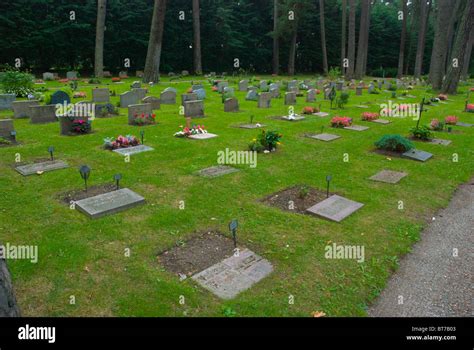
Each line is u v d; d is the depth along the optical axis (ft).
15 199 22.18
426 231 20.53
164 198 23.16
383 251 17.94
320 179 27.63
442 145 38.83
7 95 52.65
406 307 14.32
